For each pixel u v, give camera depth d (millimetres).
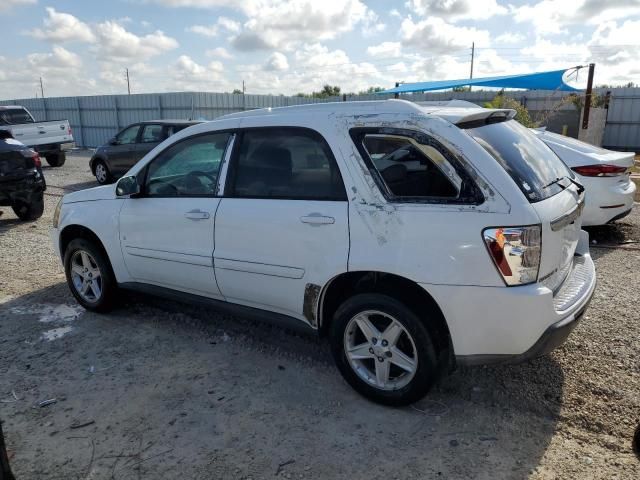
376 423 3209
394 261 3100
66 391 3633
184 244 4152
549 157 3674
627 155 7328
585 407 3320
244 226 3750
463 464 2832
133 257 4547
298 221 3473
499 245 2854
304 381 3723
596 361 3879
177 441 3068
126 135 14289
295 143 3578
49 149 18625
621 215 7188
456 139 3027
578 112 21281
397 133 3180
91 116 32156
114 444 3055
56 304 5305
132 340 4430
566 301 3154
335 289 3535
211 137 4059
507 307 2885
